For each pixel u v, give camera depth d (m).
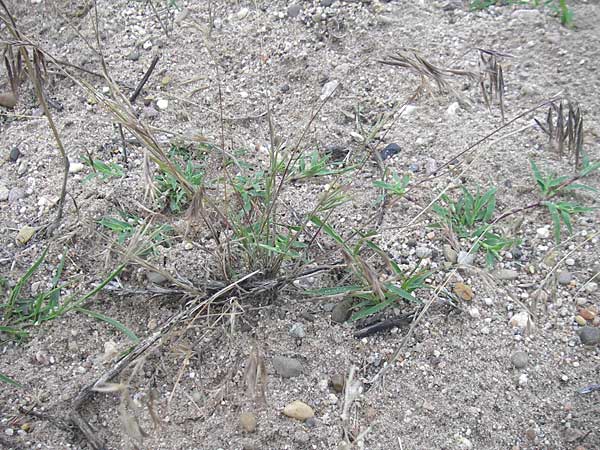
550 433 0.29
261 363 0.24
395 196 0.37
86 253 0.35
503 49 0.44
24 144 0.40
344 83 0.43
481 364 0.31
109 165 0.38
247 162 0.38
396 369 0.31
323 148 0.40
